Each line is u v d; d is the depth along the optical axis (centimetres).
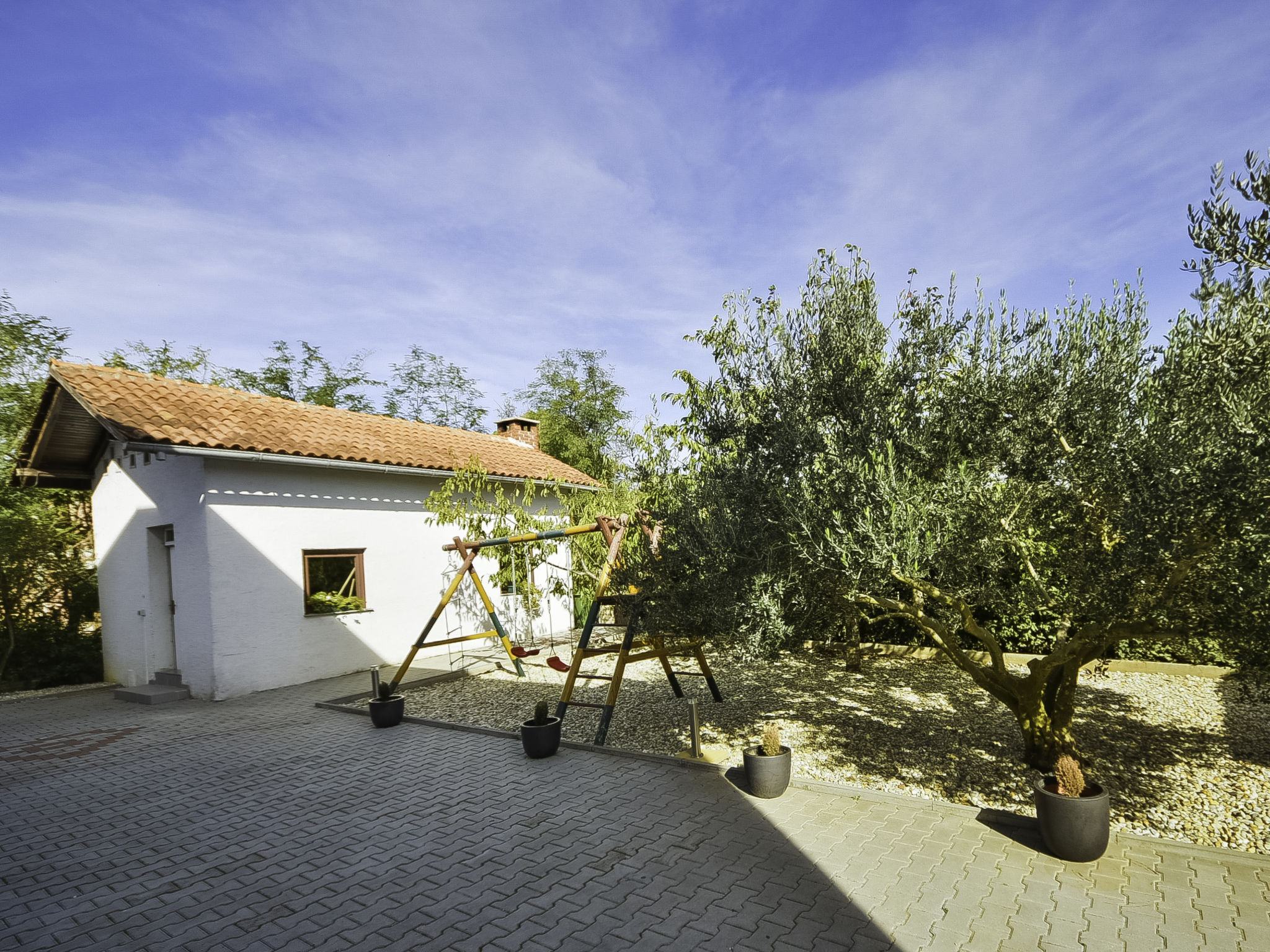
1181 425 377
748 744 731
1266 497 312
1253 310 361
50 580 1308
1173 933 360
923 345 531
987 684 612
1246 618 370
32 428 1128
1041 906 389
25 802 614
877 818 522
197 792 625
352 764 694
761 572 495
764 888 419
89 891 443
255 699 1011
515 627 1544
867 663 1145
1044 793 452
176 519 1073
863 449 483
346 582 1212
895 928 372
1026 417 482
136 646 1182
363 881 444
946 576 512
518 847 488
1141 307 478
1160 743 684
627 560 623
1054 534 484
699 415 622
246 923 398
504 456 1648
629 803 568
